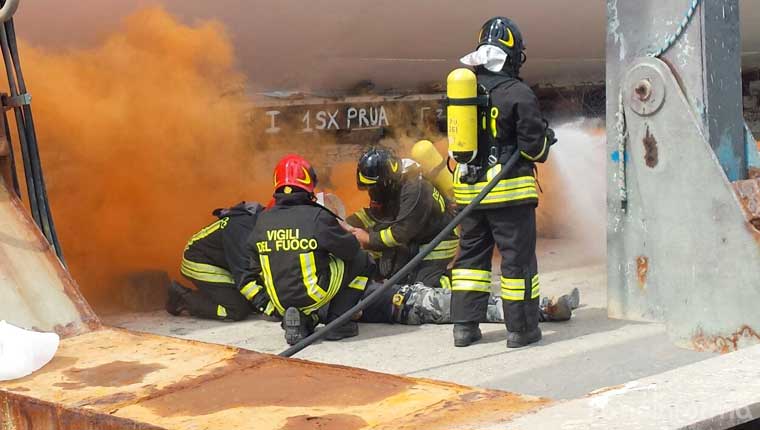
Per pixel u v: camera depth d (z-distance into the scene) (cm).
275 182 1028
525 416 451
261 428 452
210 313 1158
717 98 998
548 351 955
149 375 549
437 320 1100
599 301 1193
